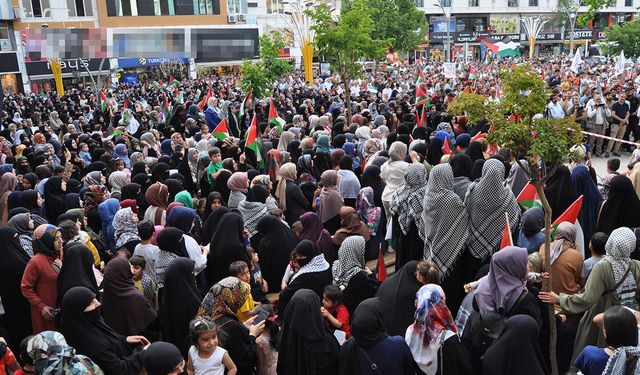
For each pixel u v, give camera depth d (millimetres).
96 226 8945
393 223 7891
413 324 5039
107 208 8477
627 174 10281
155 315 6090
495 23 70750
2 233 6809
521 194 7836
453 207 6535
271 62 19578
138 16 45312
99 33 29953
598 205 8383
